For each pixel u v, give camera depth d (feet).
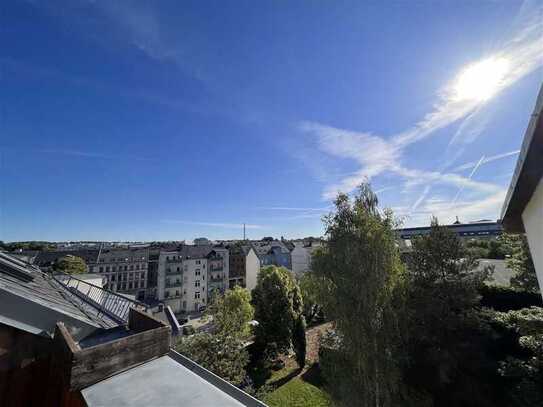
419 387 33.42
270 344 58.39
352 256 33.53
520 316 26.30
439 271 36.40
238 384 32.89
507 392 29.58
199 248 154.61
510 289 40.78
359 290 32.76
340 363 33.88
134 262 138.10
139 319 9.03
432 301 34.12
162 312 49.06
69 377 5.66
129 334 9.02
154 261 144.87
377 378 30.63
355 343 31.96
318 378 49.42
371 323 31.71
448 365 31.94
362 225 34.53
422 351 34.06
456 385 31.96
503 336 33.47
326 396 38.83
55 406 6.49
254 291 66.74
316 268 36.45
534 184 10.66
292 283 62.69
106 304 16.17
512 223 14.38
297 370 54.08
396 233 35.58
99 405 5.06
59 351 6.71
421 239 38.86
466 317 33.47
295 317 56.90
